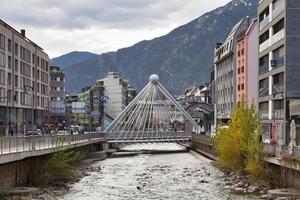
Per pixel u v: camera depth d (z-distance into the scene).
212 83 168.00
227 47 129.75
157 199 41.47
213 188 48.41
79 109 173.75
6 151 39.41
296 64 72.50
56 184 49.38
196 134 115.06
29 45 127.94
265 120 84.25
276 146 45.81
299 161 38.12
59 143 55.81
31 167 48.31
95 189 48.03
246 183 50.06
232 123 58.56
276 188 44.69
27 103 125.06
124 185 51.75
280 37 76.12
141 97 123.88
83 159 85.75
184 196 43.06
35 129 120.75
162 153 110.00
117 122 118.19
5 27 107.00
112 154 103.31
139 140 112.81
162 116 129.38
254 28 112.38
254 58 111.62
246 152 55.31
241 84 116.31
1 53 103.62
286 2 72.75
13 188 42.38
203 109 173.00
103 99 185.50
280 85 75.69
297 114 71.25
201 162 83.25
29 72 127.81
